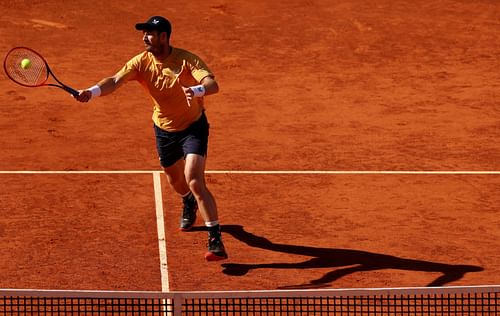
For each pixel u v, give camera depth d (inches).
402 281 1196.5
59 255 1261.1
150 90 1228.5
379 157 1718.8
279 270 1227.9
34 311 1026.7
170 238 1330.0
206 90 1167.6
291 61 2370.8
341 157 1715.1
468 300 1048.8
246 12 2714.1
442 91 2171.5
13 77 1189.1
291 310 1077.8
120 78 1211.9
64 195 1491.1
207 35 2539.4
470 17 2714.1
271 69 2310.5
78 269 1218.0
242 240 1325.0
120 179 1574.8
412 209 1455.5
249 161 1683.1
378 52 2444.6
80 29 2546.8
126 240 1317.7
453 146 1793.8
